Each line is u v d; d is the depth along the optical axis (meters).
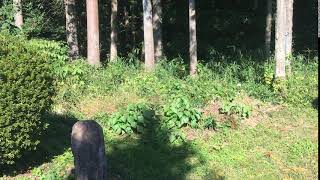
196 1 23.00
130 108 10.30
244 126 10.41
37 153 8.47
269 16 18.36
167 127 9.87
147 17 15.20
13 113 7.19
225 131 10.05
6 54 7.32
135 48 21.89
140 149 9.12
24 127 7.36
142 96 11.99
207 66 16.08
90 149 5.82
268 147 9.44
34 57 7.53
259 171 8.54
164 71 14.75
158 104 11.16
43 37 18.19
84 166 5.83
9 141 7.23
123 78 13.36
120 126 9.87
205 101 11.43
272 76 12.82
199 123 10.24
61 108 10.68
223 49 21.78
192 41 15.65
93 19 14.98
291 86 11.88
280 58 12.25
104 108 11.09
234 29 22.83
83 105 11.14
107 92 12.08
